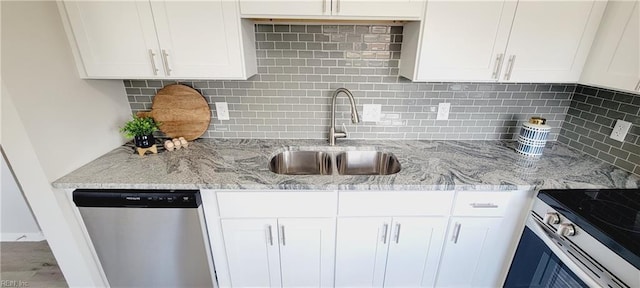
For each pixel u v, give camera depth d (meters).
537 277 1.27
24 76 1.11
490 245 1.42
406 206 1.32
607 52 1.21
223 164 1.44
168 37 1.26
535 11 1.22
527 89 1.66
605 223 1.00
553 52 1.29
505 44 1.27
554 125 1.75
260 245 1.42
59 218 1.31
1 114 1.08
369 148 1.70
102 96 1.50
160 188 1.26
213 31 1.25
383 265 1.49
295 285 1.56
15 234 2.11
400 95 1.69
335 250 1.44
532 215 1.28
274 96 1.69
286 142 1.76
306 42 1.56
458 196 1.29
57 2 1.21
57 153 1.25
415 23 1.31
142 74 1.34
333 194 1.29
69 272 1.46
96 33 1.26
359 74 1.64
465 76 1.34
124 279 1.50
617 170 1.38
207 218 1.35
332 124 1.68
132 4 1.21
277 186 1.24
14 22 1.06
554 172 1.36
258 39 1.55
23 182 1.22
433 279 1.54
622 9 1.14
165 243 1.37
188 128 1.72
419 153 1.59
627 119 1.34
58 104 1.25
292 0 1.19
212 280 1.49
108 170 1.35
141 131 1.51
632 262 0.87
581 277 1.02
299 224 1.36
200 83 1.66
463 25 1.24
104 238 1.37
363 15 1.22
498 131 1.78
